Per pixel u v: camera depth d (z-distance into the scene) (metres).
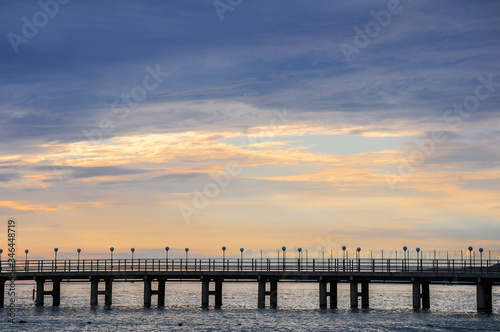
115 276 86.31
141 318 77.38
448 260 81.56
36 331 67.94
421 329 68.12
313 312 83.25
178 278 87.19
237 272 84.25
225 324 72.88
